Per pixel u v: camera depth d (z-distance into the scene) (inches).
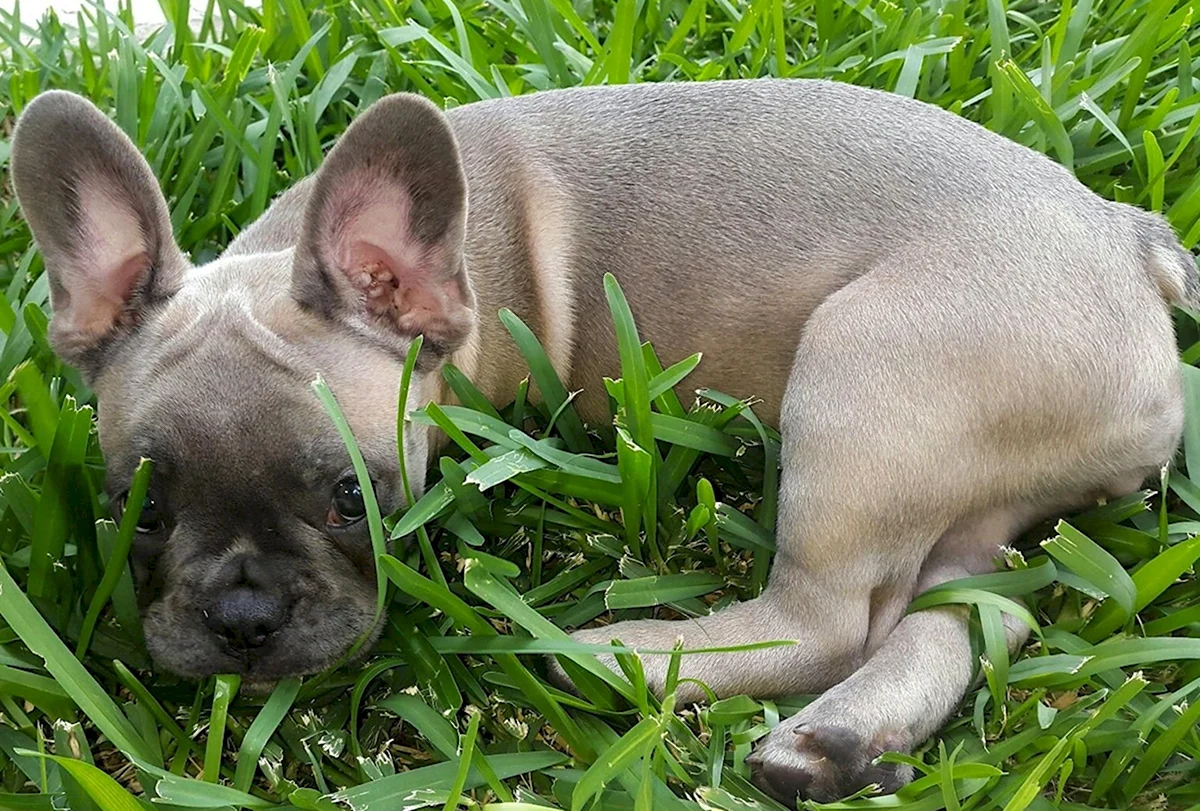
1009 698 29.3
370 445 29.3
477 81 38.6
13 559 30.4
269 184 37.1
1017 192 30.4
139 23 45.3
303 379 29.0
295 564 28.5
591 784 26.7
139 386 29.0
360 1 41.9
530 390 32.9
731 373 31.8
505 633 30.2
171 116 38.4
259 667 28.3
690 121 32.3
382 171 29.4
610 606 29.7
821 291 30.7
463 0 42.5
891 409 29.4
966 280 29.7
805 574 29.8
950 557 30.6
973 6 41.3
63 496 29.7
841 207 30.9
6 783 28.5
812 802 27.5
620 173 32.2
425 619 29.9
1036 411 29.4
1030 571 29.7
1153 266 30.5
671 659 28.4
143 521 29.0
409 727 29.5
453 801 26.6
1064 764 27.4
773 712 29.0
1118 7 40.3
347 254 30.0
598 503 31.3
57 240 29.5
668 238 31.7
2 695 28.4
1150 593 29.3
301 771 28.9
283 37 41.3
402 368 30.1
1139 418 29.8
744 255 31.3
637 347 30.2
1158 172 34.9
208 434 28.2
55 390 32.9
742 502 32.7
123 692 29.8
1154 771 27.8
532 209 32.3
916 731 28.6
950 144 31.1
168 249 30.3
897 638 29.5
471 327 30.2
